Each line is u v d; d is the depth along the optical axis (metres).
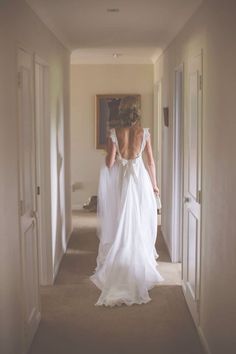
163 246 6.19
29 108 3.45
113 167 4.56
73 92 8.48
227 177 2.66
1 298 2.62
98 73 8.44
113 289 4.30
